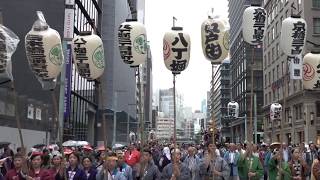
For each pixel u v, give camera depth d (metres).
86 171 11.34
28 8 35.41
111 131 62.03
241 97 100.06
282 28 11.40
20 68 33.41
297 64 27.52
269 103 75.88
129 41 10.87
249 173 14.41
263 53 81.75
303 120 57.09
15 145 25.25
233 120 110.94
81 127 45.72
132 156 15.45
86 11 45.84
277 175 14.30
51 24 35.47
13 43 9.23
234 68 112.69
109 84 60.03
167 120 140.88
